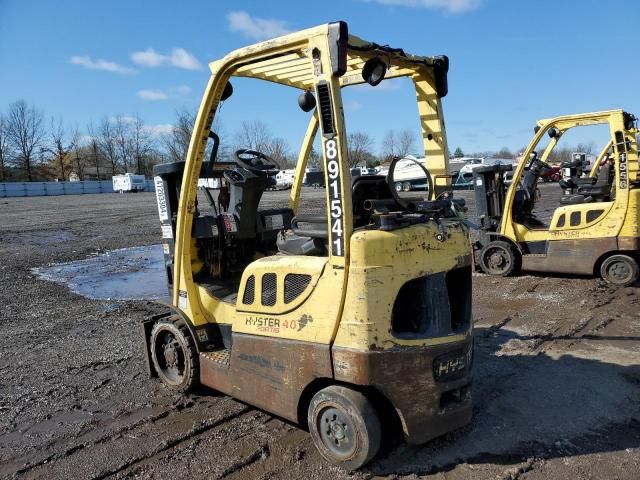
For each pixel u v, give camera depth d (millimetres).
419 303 3131
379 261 2930
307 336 3199
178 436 3742
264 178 4531
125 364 5254
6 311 7594
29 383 4875
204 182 4758
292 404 3354
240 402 4230
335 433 3168
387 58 3455
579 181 9562
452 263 3260
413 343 3033
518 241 8398
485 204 8805
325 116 2914
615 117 7289
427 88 3857
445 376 3166
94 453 3584
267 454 3445
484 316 6391
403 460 3289
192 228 4445
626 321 5973
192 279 4270
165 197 4648
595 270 7797
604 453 3324
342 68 2812
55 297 8477
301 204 24422
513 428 3666
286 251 3885
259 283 3527
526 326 5938
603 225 7504
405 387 3016
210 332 4230
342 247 2975
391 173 3191
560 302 6879
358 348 2934
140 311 7406
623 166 7277
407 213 3215
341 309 3016
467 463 3252
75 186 54312
